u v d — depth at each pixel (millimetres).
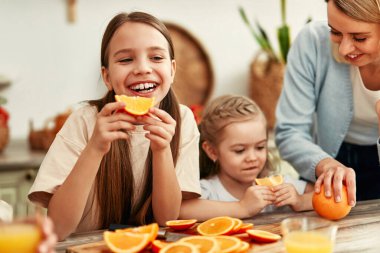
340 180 1397
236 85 3832
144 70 1395
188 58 3643
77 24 3383
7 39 3234
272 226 1324
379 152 1584
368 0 1416
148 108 1299
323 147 1895
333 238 1064
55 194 1352
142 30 1421
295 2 3982
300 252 1011
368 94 1750
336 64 1767
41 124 3340
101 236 1267
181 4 3637
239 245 1078
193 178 1553
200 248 1069
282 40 3209
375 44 1477
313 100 1846
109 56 1462
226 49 3791
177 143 1548
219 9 3750
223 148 1872
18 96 3283
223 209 1507
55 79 3357
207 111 1963
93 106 1558
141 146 1551
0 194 2689
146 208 1500
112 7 3463
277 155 3041
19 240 824
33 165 2723
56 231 1349
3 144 2914
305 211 1552
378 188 1921
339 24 1464
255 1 3863
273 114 3438
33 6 3275
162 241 1180
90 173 1311
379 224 1315
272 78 3430
